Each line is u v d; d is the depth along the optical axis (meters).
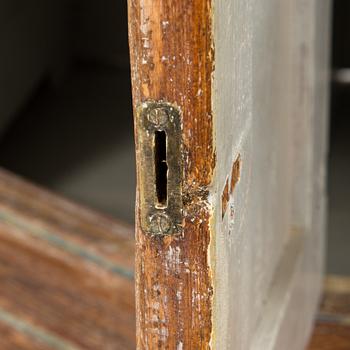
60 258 0.95
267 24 0.57
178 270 0.47
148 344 0.49
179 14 0.43
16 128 1.66
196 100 0.44
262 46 0.56
